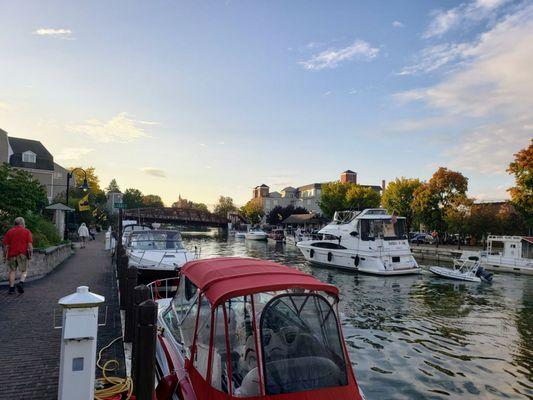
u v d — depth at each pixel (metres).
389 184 55.75
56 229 21.19
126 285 7.68
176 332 5.55
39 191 17.38
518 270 27.33
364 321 13.54
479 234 40.47
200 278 4.95
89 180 77.75
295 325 4.09
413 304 16.59
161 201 142.12
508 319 14.19
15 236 10.57
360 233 26.30
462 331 12.47
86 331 4.13
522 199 32.59
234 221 103.62
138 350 4.07
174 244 15.12
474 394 7.88
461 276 23.42
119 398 4.91
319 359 4.03
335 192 63.12
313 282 4.33
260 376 3.78
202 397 4.04
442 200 46.66
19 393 5.00
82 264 18.00
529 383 8.45
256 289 4.06
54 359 6.14
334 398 3.89
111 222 59.84
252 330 3.99
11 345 6.71
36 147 56.50
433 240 51.78
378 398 7.64
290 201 113.75
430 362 9.61
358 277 24.03
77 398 4.07
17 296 10.40
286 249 46.38
